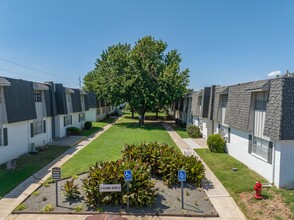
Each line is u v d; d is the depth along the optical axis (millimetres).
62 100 24672
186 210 9008
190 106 32469
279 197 10039
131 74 33375
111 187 8906
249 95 13781
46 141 21859
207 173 13281
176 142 23016
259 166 13008
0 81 14258
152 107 35781
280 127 10578
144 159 12719
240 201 9797
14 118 15773
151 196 9328
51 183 11617
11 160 15055
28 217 8492
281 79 10859
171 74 33406
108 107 53375
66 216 8570
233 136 16891
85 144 21578
